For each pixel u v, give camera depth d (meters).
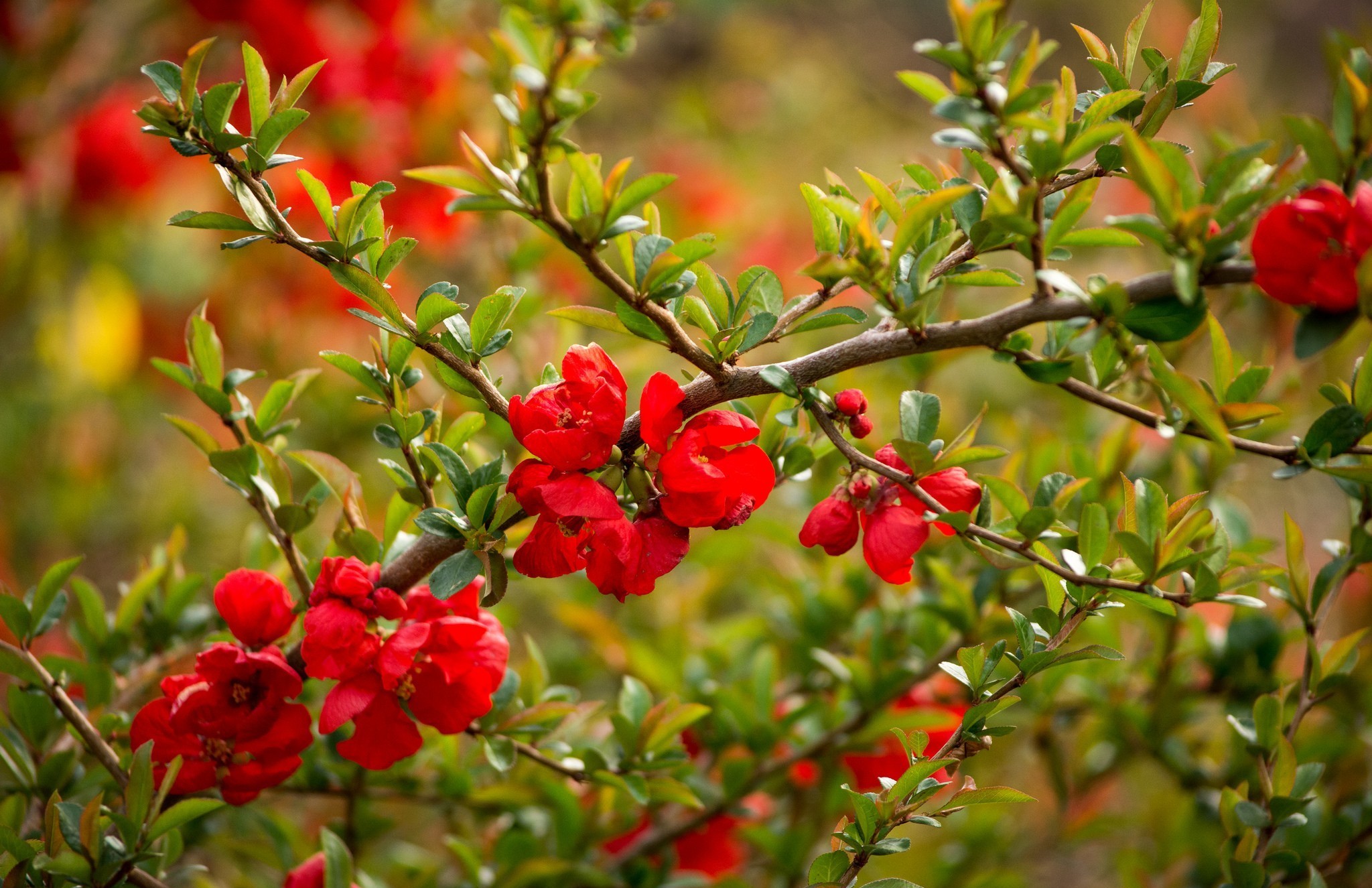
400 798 1.42
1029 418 1.71
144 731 1.28
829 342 1.93
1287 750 1.32
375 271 1.27
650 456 1.25
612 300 1.84
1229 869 1.32
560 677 1.72
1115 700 1.48
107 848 1.27
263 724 1.27
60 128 2.33
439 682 1.28
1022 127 1.22
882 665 1.47
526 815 1.45
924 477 1.25
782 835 1.47
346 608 1.26
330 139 2.02
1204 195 1.22
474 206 1.22
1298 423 1.61
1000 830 1.58
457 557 1.25
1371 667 1.48
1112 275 2.59
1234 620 1.47
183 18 2.26
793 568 1.70
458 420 1.30
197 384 1.31
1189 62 1.28
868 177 1.24
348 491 1.31
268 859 1.42
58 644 1.83
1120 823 1.52
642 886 1.44
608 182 1.22
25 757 1.35
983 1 1.20
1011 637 1.42
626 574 1.24
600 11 1.20
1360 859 1.42
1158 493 1.27
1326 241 1.21
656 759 1.37
